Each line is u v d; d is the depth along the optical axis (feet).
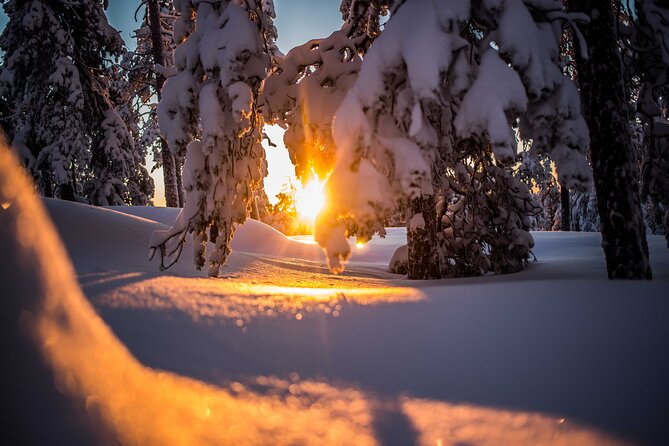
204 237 24.22
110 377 6.14
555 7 19.11
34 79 58.34
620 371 7.63
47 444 4.51
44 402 5.04
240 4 24.94
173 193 63.16
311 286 23.22
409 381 7.45
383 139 17.52
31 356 5.62
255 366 7.84
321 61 26.55
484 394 6.95
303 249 48.98
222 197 23.82
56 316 6.95
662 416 6.04
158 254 24.89
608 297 12.97
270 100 25.93
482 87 17.01
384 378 7.56
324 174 24.70
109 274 14.90
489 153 30.17
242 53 22.11
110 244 23.65
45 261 8.07
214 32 22.79
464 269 33.53
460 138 17.48
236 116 21.52
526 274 29.30
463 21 16.83
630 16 24.52
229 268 27.30
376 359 8.43
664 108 34.24
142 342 8.09
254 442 5.29
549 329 10.09
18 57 58.39
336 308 11.91
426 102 16.14
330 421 5.99
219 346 8.55
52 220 23.58
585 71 20.57
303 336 9.57
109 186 65.82
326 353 8.68
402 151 17.22
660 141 29.50
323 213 16.10
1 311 6.07
